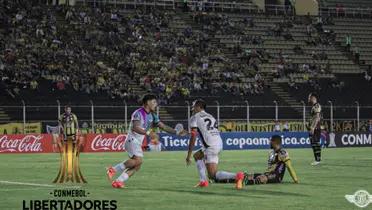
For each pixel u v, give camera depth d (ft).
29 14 272.10
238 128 228.43
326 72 297.94
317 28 327.88
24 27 263.70
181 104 247.50
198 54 282.36
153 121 81.41
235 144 217.56
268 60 294.66
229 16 319.27
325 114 255.50
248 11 328.29
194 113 80.18
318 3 351.05
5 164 134.72
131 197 70.90
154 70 261.44
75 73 247.50
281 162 87.81
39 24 267.59
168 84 253.65
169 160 151.23
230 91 262.26
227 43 298.56
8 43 250.78
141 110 80.59
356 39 328.29
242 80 273.33
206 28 304.30
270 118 254.06
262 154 183.42
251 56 291.58
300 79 287.07
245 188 80.89
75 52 258.78
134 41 279.69
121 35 280.51
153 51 275.80
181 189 79.82
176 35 292.81
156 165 131.64
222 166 130.00
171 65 267.59
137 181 92.27
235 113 248.73
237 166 130.11
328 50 315.58
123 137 205.05
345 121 240.73
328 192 77.05
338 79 295.89
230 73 273.33
